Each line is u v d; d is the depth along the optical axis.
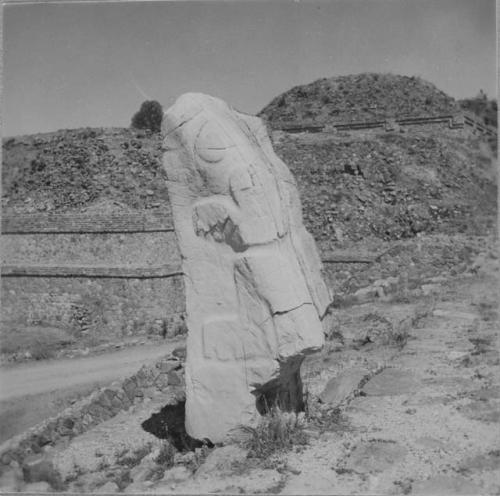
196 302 5.80
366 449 5.55
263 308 5.52
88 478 5.99
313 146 27.86
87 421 7.61
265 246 5.55
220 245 5.71
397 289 15.39
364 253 20.62
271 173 5.94
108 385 9.27
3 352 13.48
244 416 5.70
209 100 6.02
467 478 5.10
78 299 16.78
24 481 5.97
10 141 27.09
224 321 5.70
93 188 25.11
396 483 5.05
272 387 5.89
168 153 5.81
